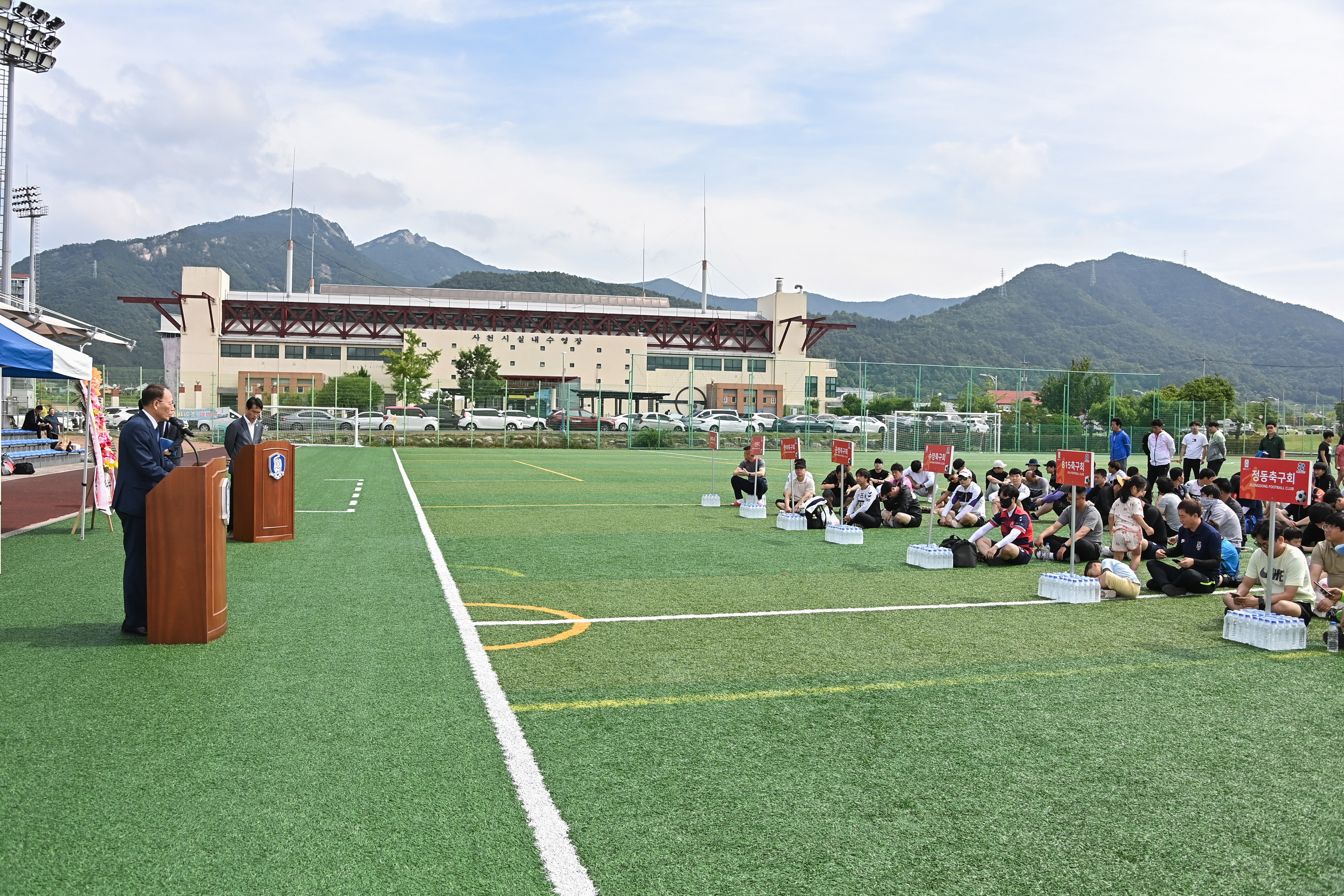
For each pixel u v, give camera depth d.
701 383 95.88
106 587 8.96
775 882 3.52
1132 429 49.84
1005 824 4.10
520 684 6.05
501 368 95.00
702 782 4.47
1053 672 6.63
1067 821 4.14
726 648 7.12
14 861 3.51
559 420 54.88
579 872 3.54
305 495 19.16
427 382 89.00
